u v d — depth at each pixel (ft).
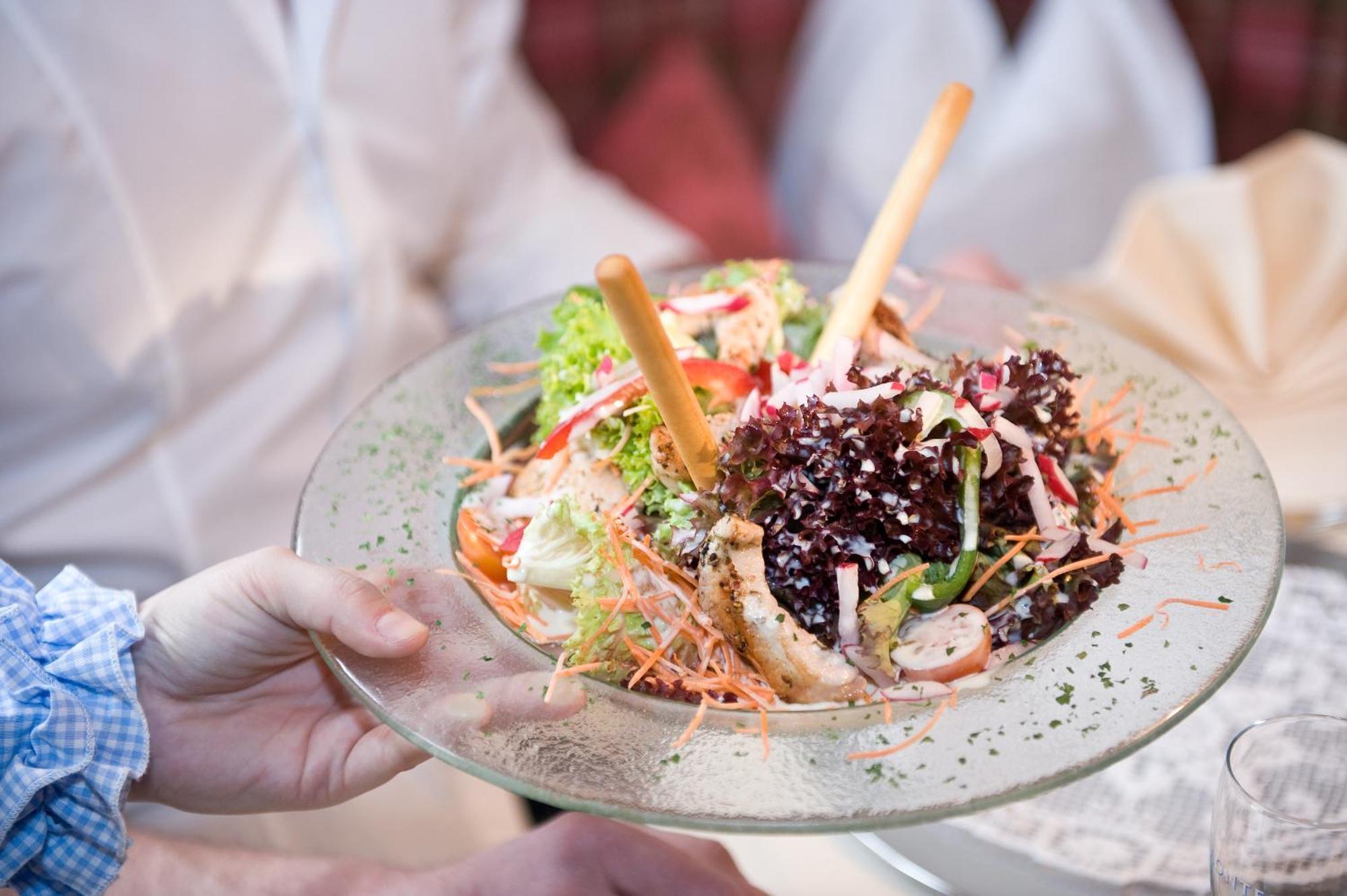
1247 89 5.31
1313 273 3.08
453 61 4.07
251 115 3.45
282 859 2.33
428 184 4.02
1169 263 3.10
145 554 3.35
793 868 2.22
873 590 1.91
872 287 2.15
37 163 3.08
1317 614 2.45
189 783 2.40
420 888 2.22
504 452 2.35
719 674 1.90
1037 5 5.59
